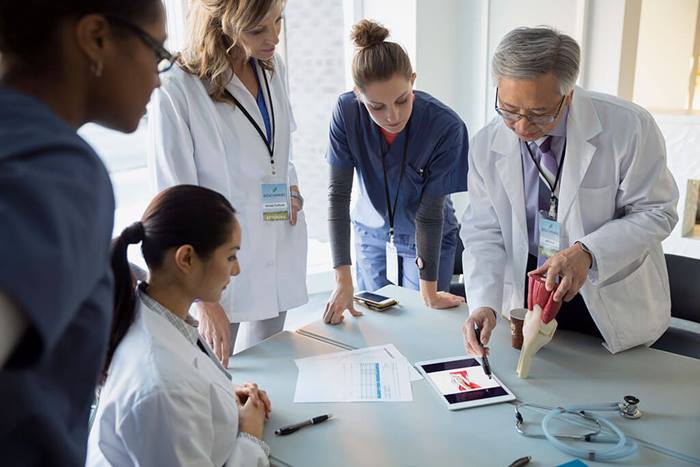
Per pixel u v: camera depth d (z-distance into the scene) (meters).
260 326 2.07
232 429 1.19
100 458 1.16
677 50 4.20
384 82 1.81
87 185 0.49
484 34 3.59
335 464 1.16
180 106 1.72
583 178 1.58
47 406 0.54
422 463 1.15
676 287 1.99
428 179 2.17
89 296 0.57
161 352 1.12
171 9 3.24
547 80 1.34
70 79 0.59
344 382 1.46
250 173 1.87
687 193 3.20
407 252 2.42
